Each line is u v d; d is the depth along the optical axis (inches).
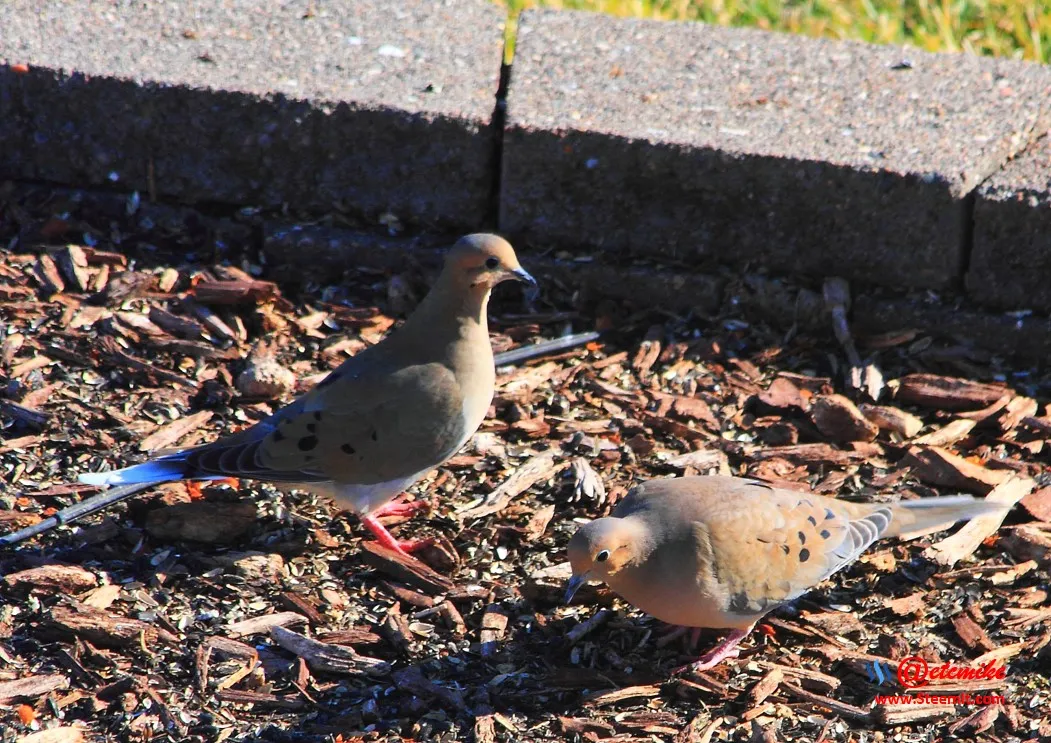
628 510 335.3
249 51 487.2
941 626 350.9
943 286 452.4
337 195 473.7
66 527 368.5
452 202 471.8
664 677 335.3
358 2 530.3
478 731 315.0
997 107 478.3
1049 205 427.2
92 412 407.5
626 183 456.4
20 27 483.8
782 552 327.3
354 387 358.9
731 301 462.0
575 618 351.6
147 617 342.0
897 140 454.9
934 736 320.5
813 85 492.1
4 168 478.3
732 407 427.8
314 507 386.3
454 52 500.7
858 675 336.5
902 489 396.5
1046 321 442.9
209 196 477.7
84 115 465.4
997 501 371.9
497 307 469.1
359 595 356.5
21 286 449.4
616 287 467.5
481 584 361.4
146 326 439.5
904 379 437.4
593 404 427.8
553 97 471.8
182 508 370.0
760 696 328.5
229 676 327.6
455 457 403.9
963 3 653.9
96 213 477.4
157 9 509.4
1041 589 360.2
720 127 459.2
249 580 356.2
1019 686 332.5
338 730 315.9
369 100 458.3
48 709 317.1
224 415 413.1
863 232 449.1
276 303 454.9
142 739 310.3
